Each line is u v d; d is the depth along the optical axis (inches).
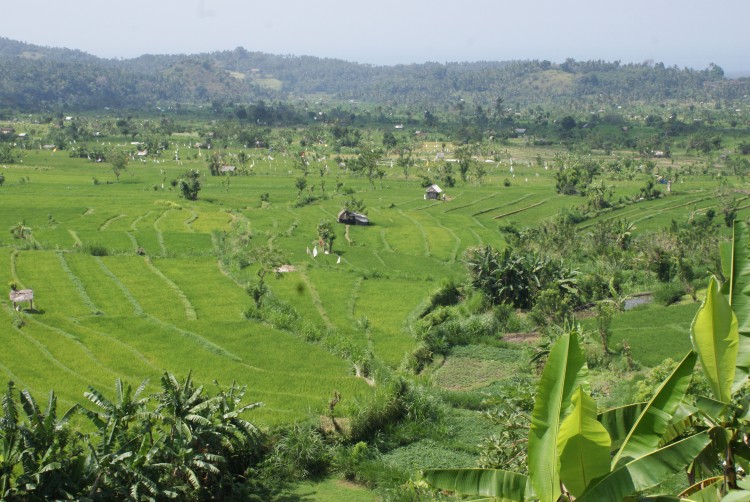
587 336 1995.6
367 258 3599.9
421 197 5910.4
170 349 2079.2
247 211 4862.2
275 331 2290.8
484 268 2743.6
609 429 604.7
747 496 498.6
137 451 1165.7
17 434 1043.3
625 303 2672.2
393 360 2114.9
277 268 2817.4
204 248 3565.5
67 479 1062.4
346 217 4549.7
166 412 1259.8
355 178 7081.7
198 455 1205.7
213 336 2220.7
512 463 1066.7
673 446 525.0
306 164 7736.2
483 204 5595.5
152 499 1091.3
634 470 516.4
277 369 1967.3
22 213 4439.0
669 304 2588.6
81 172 6973.4
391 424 1593.3
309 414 1583.4
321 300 2753.4
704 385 1074.1
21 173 6663.4
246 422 1331.2
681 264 2733.8
